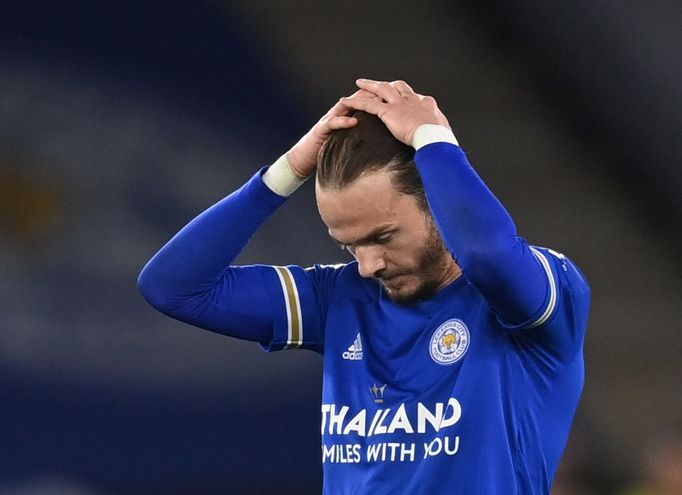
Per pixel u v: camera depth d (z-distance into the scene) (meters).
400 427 7.02
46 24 17.44
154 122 17.53
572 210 22.16
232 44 18.75
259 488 16.83
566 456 17.72
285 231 17.34
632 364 21.08
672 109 22.31
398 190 6.82
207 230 7.81
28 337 16.22
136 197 17.02
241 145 18.03
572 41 22.75
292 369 17.16
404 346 7.21
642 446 20.08
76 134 17.03
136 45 17.91
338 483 7.25
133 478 16.38
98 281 16.61
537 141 22.72
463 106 22.89
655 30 22.52
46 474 16.00
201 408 16.69
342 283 7.79
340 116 7.21
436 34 23.33
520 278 6.59
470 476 6.83
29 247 16.44
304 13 23.08
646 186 22.33
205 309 7.89
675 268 21.91
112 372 16.45
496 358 6.98
